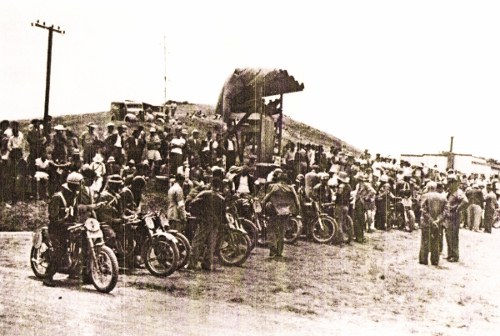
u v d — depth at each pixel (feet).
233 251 43.86
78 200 31.81
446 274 49.62
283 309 32.60
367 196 60.03
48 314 26.76
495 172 137.69
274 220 46.78
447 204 56.80
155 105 100.27
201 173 56.95
